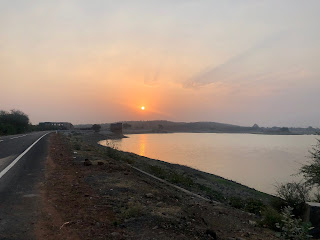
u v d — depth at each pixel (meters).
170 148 68.75
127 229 4.68
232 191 18.50
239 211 8.80
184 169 28.70
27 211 5.35
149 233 4.58
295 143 104.88
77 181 8.40
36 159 13.62
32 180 8.46
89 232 4.38
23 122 63.38
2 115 58.78
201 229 5.36
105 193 7.03
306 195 10.40
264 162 42.94
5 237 4.04
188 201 8.58
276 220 7.20
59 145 23.44
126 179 9.15
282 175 30.66
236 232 6.04
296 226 5.70
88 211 5.47
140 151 56.09
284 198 10.56
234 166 37.84
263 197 17.48
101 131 157.62
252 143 101.94
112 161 14.74
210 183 20.64
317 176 11.34
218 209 8.19
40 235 4.17
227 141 115.38
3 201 6.04
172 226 5.10
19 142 25.88
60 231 4.36
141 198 6.93
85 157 15.02
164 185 11.84
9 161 12.88
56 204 5.86
